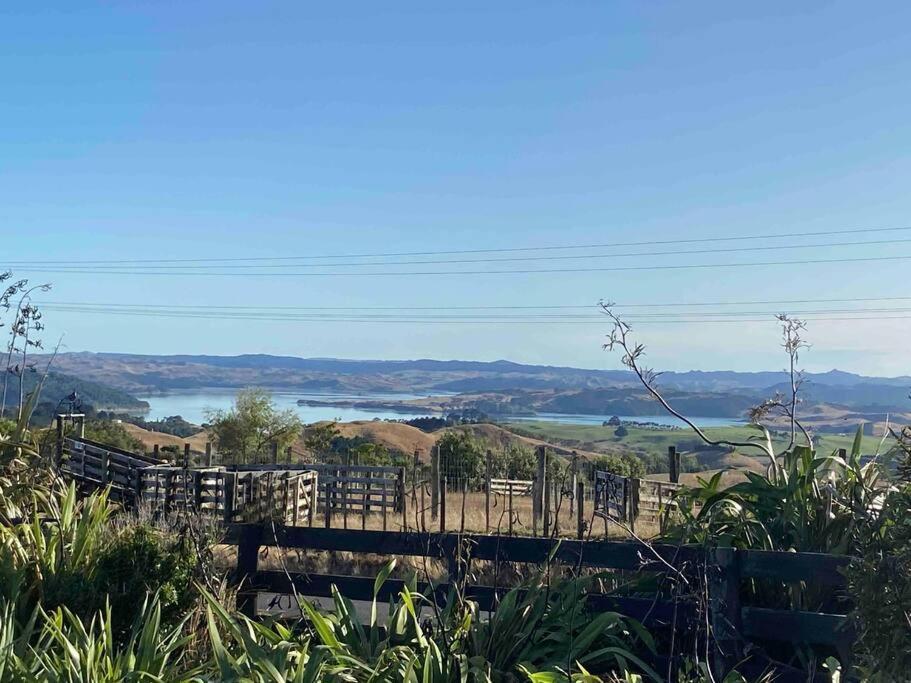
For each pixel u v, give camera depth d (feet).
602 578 22.74
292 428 141.79
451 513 58.18
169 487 50.67
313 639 19.10
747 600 20.39
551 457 56.24
